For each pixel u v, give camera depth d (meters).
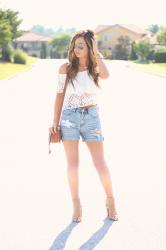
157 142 8.79
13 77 31.47
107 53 110.31
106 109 13.84
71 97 4.55
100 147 4.69
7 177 6.27
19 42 123.19
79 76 4.52
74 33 4.52
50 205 5.16
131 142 8.77
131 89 22.00
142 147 8.33
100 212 4.96
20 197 5.43
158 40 83.62
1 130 9.93
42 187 5.83
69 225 4.58
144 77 34.12
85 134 4.64
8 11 59.75
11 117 11.91
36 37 125.44
